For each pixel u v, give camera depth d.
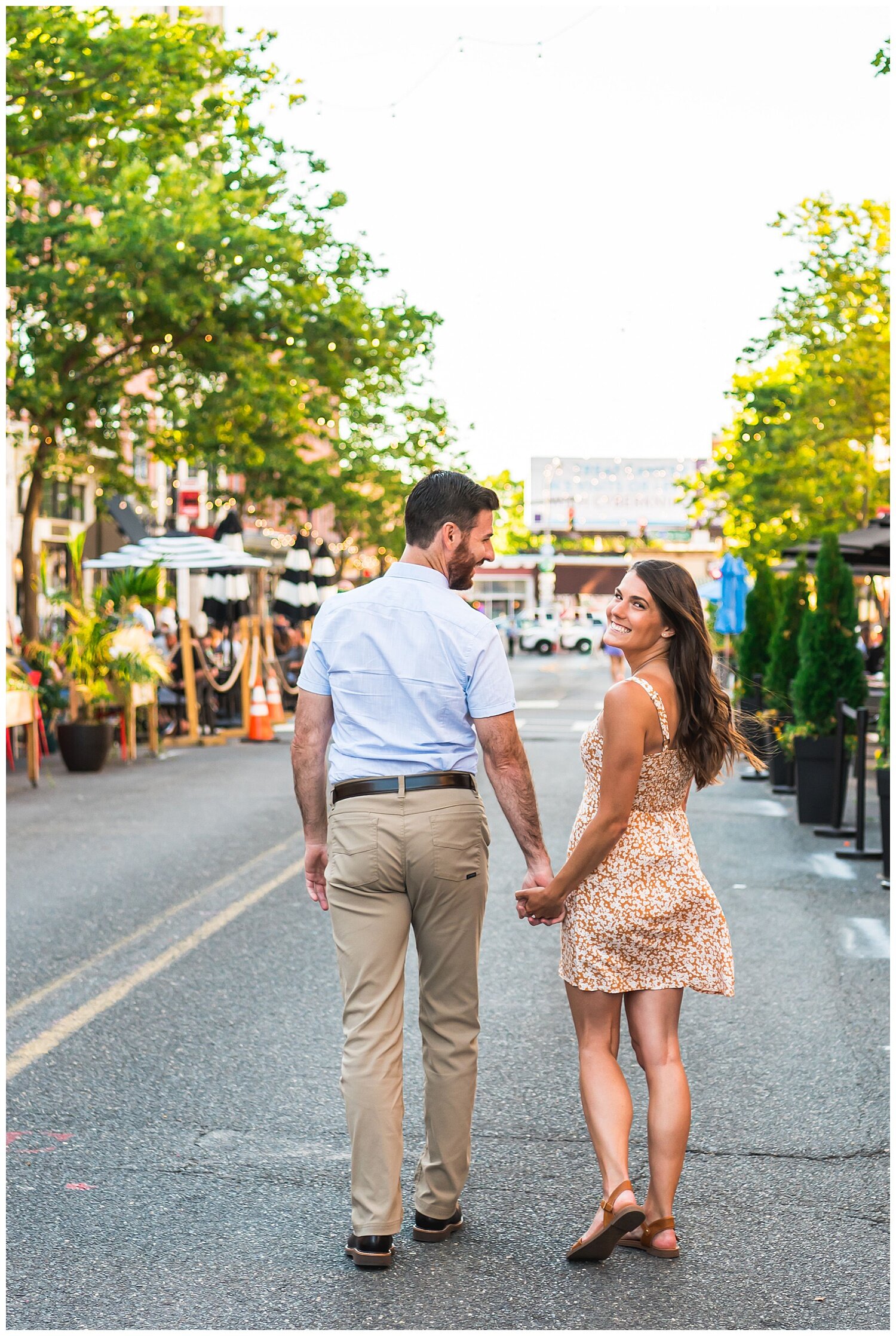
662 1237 3.80
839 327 22.94
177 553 19.98
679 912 3.88
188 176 19.45
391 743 3.88
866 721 10.24
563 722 22.88
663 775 3.89
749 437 31.38
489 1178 4.33
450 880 3.86
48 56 17.17
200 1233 3.93
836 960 7.10
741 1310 3.49
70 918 8.01
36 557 23.64
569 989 3.97
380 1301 3.54
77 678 16.44
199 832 11.32
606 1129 3.79
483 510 4.01
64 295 18.53
